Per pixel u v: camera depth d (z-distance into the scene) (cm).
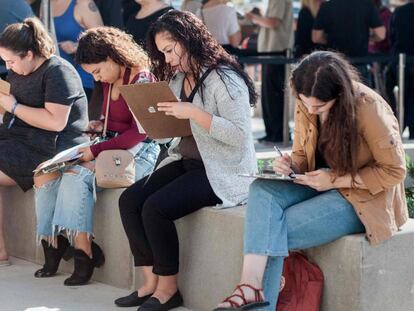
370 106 481
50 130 666
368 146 487
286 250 488
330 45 1095
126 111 630
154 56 582
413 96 1123
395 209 503
